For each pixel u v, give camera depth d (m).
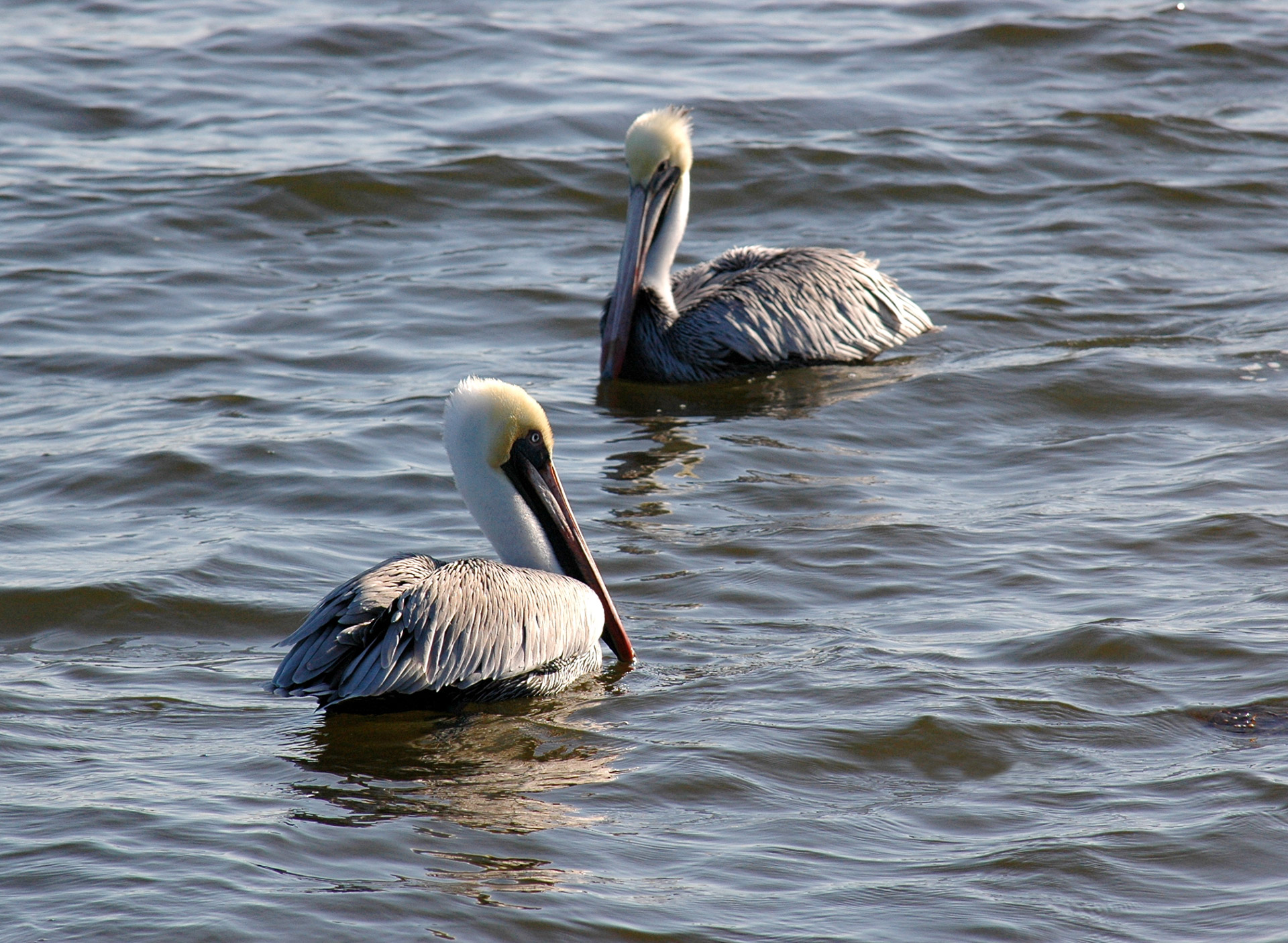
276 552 11.62
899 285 18.67
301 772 8.43
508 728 9.06
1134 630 10.10
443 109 24.94
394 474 13.30
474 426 10.46
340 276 19.19
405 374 16.14
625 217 21.41
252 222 20.59
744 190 21.95
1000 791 8.28
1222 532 11.81
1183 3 30.06
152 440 13.91
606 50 28.11
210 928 6.77
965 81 26.23
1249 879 7.39
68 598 10.66
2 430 14.29
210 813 7.88
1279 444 13.79
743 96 25.20
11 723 8.91
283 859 7.41
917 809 8.11
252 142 23.33
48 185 21.52
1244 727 8.91
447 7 30.81
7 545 11.66
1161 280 18.77
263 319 17.61
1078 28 28.39
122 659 9.95
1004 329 17.42
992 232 20.58
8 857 7.35
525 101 25.22
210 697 9.45
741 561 11.64
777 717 9.12
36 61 26.78
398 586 9.12
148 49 27.80
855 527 12.25
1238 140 23.59
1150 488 12.92
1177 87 25.86
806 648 10.11
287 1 31.41
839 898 7.21
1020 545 11.76
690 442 14.52
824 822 7.95
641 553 11.81
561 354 17.22
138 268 19.02
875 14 30.25
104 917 6.84
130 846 7.48
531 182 22.09
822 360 16.98
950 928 6.97
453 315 17.95
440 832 7.75
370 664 8.73
